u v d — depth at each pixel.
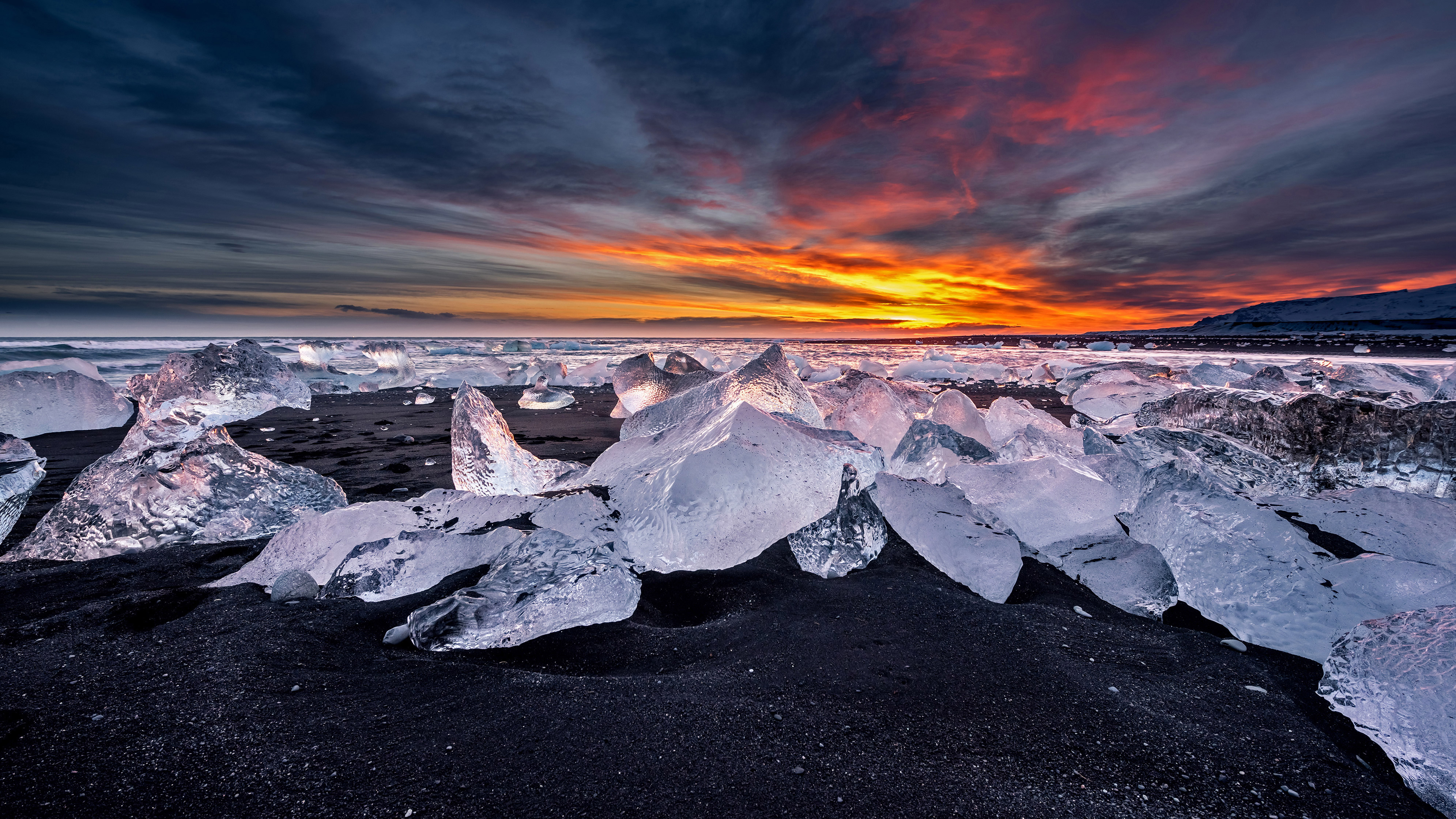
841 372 9.99
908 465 3.02
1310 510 2.49
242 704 1.28
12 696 1.29
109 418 5.21
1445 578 1.67
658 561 2.12
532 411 6.94
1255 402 3.36
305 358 9.18
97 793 1.00
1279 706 1.35
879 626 1.73
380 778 1.05
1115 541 2.22
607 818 0.97
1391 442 2.80
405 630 1.66
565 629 1.73
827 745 1.18
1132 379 7.02
